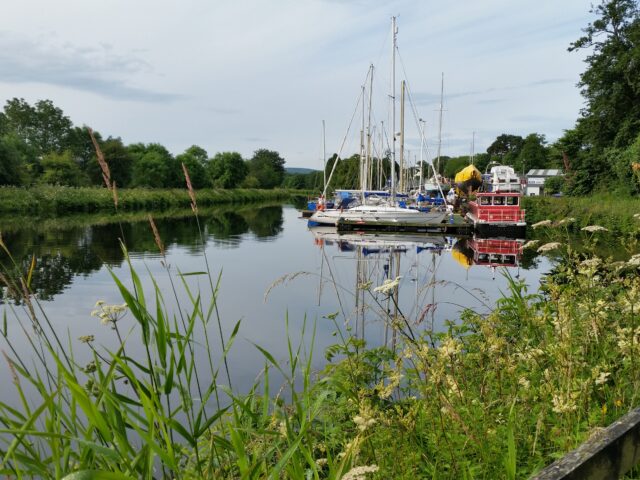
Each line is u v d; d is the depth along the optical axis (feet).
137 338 26.27
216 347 25.13
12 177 158.20
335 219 115.24
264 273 52.01
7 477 5.50
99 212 159.53
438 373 7.58
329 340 26.07
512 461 6.22
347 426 9.87
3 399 17.04
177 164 256.11
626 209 73.41
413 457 7.53
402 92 113.39
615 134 120.98
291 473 6.27
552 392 8.16
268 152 483.10
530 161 314.35
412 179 201.26
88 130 5.86
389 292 9.19
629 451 5.06
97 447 4.75
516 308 16.03
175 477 5.46
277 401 8.84
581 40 121.80
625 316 11.39
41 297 37.42
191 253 70.33
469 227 103.71
